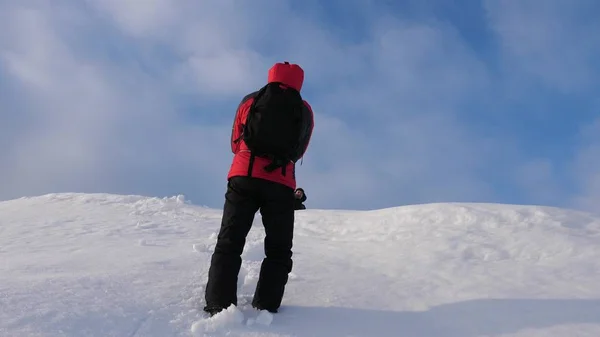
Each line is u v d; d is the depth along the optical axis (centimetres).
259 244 508
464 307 314
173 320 243
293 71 286
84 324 219
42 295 250
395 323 279
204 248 488
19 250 544
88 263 388
